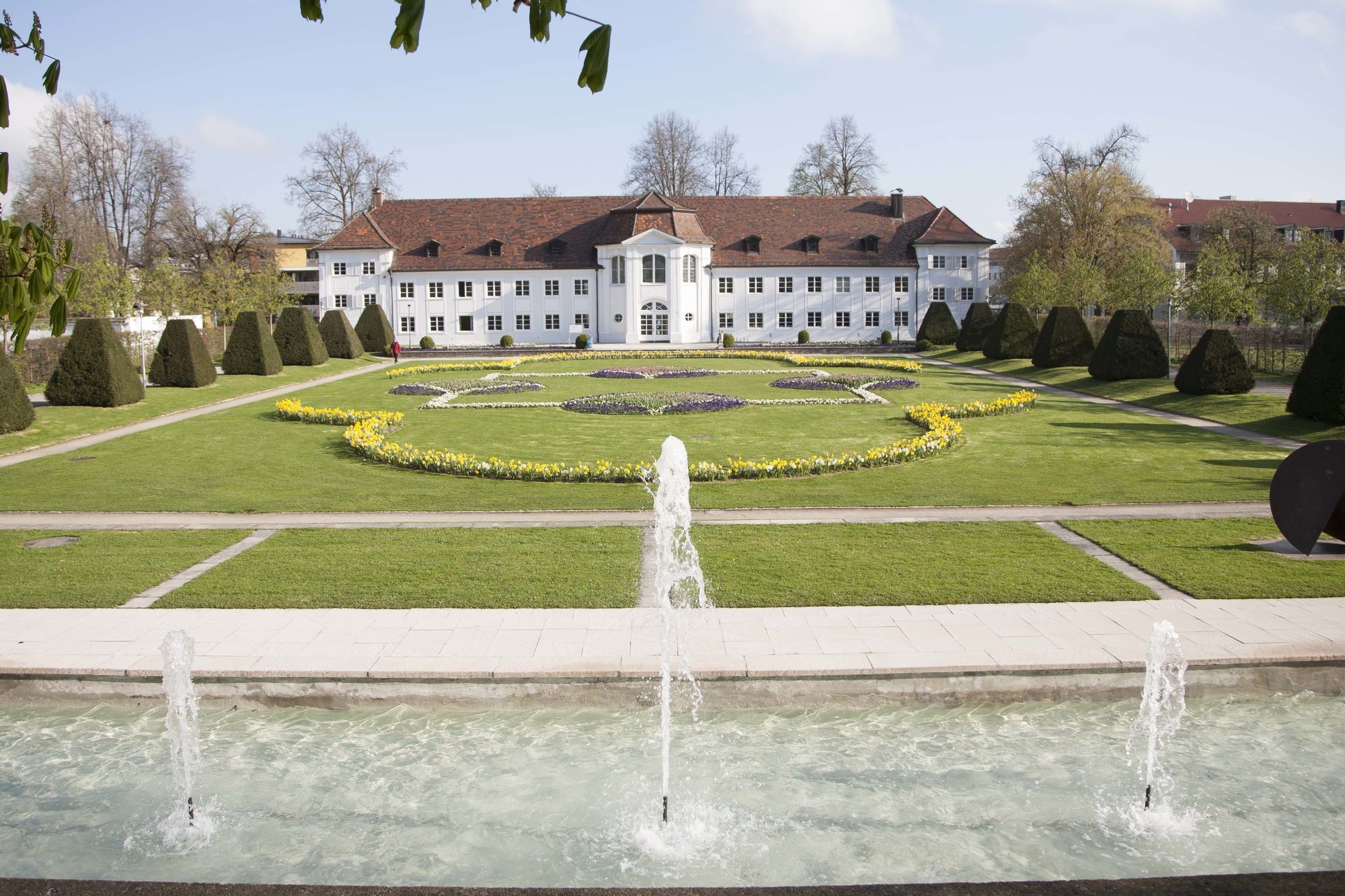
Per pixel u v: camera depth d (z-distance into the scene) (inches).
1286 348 1807.3
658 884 287.0
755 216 3029.0
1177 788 335.9
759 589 504.7
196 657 410.3
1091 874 290.7
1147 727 378.3
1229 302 1753.2
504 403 1359.5
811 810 325.4
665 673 360.5
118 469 904.3
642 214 2856.8
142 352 1615.4
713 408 1274.6
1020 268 2807.6
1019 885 242.7
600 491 783.1
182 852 304.0
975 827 315.3
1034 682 397.7
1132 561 555.5
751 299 2938.0
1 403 1077.8
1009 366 1953.7
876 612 465.7
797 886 246.5
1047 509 706.8
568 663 400.2
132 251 3157.0
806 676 392.5
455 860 300.0
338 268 2881.4
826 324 2952.8
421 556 579.2
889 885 251.9
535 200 3021.7
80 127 2888.8
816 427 1125.7
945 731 377.1
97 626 452.4
